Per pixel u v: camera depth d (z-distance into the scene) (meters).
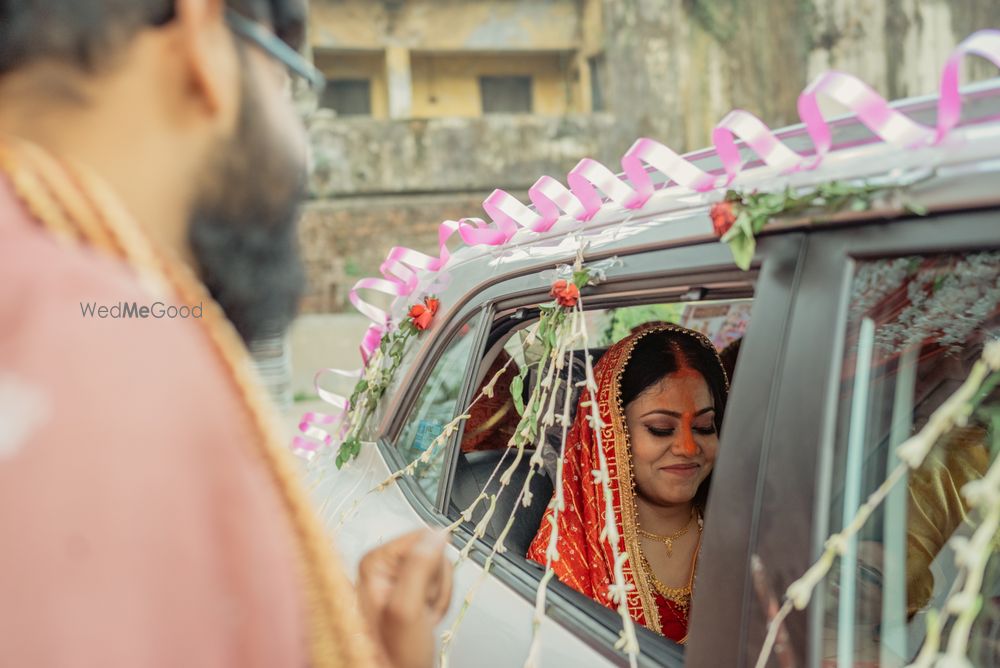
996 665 1.16
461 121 13.19
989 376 1.11
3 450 0.45
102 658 0.44
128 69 0.57
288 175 0.64
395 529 1.97
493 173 13.30
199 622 0.49
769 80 14.52
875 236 1.06
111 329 0.49
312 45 15.96
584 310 1.70
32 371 0.46
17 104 0.56
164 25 0.58
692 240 1.34
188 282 0.58
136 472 0.47
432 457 2.03
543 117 13.55
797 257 1.14
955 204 0.98
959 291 1.00
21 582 0.44
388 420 2.22
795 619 1.03
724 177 1.35
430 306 2.16
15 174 0.53
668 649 1.36
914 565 1.22
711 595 1.15
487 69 17.42
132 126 0.57
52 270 0.50
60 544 0.44
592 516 1.88
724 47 14.40
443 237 2.19
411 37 16.33
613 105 14.06
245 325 0.65
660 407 1.84
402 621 0.84
